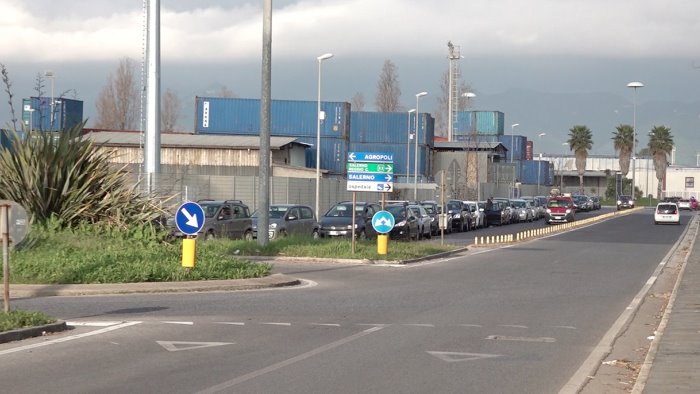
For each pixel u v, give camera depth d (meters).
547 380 10.58
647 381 10.20
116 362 11.05
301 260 28.89
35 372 10.34
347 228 36.56
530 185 108.25
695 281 23.45
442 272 26.25
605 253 36.34
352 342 12.99
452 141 99.56
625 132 142.50
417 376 10.58
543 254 35.28
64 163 25.09
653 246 41.66
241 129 73.19
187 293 19.38
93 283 19.70
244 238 33.91
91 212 25.22
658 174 140.25
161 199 27.50
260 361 11.31
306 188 52.97
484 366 11.38
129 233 24.92
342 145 72.75
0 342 12.26
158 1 31.22
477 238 44.75
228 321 14.88
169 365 10.92
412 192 71.25
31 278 19.66
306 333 13.77
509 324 15.38
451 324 15.18
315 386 9.85
